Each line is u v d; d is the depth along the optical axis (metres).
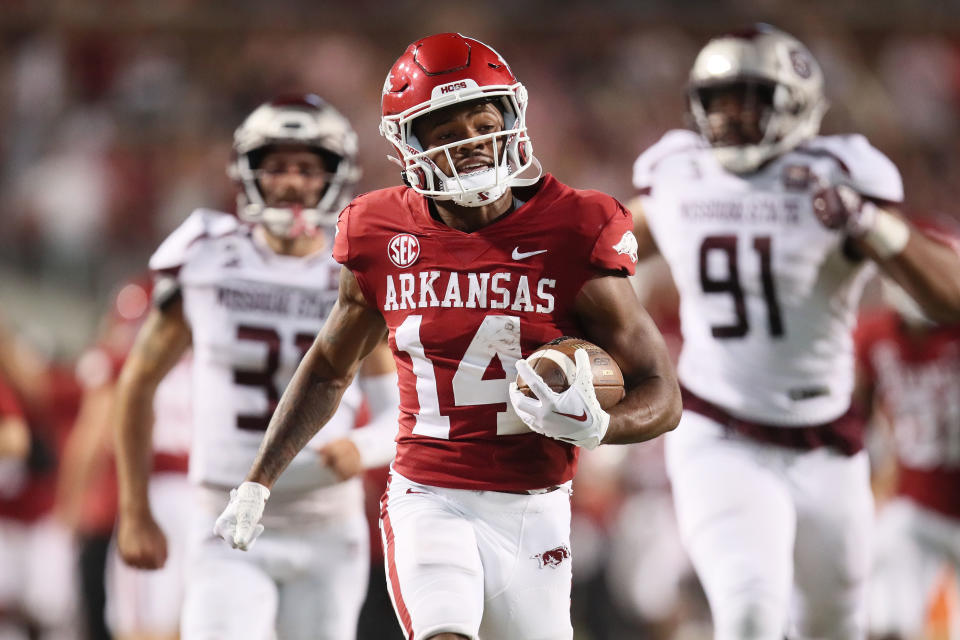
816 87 15.82
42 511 23.14
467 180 10.95
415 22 50.34
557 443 11.51
